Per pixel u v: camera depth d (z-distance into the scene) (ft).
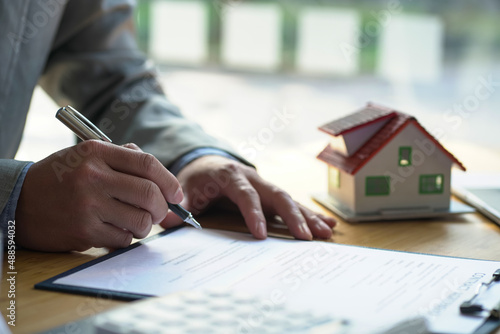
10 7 3.03
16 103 3.13
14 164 2.22
